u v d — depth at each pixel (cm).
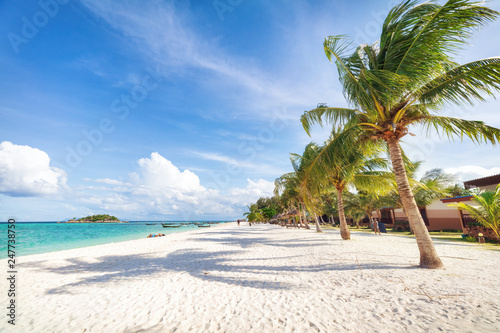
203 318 354
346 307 361
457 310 317
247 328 314
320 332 291
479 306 322
